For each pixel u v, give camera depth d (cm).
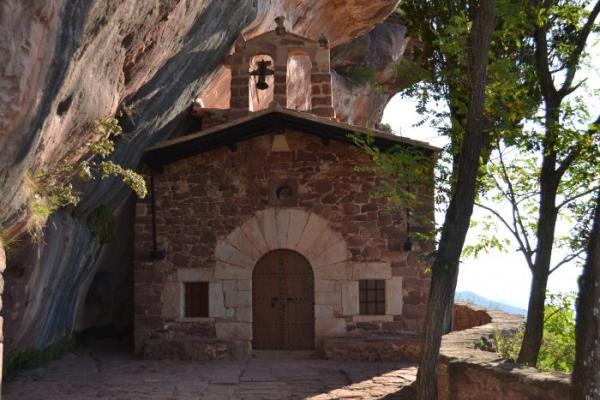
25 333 830
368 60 2156
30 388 798
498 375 491
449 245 542
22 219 573
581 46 637
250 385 824
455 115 693
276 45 1201
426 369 531
